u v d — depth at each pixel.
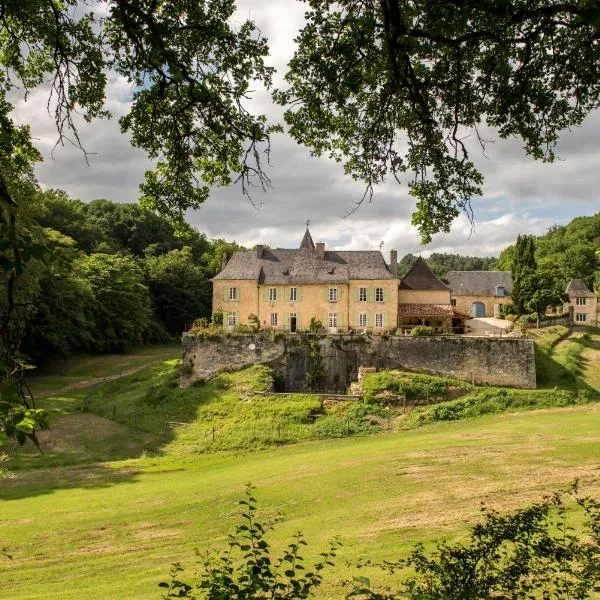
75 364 64.44
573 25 7.74
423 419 37.91
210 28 9.23
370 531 17.05
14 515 21.12
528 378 43.75
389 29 8.42
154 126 10.52
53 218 79.19
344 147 11.30
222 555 16.28
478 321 63.59
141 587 14.02
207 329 47.22
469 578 7.70
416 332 45.81
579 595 7.77
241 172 9.84
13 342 6.05
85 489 25.23
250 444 34.38
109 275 72.44
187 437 35.75
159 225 105.88
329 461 27.56
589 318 77.06
